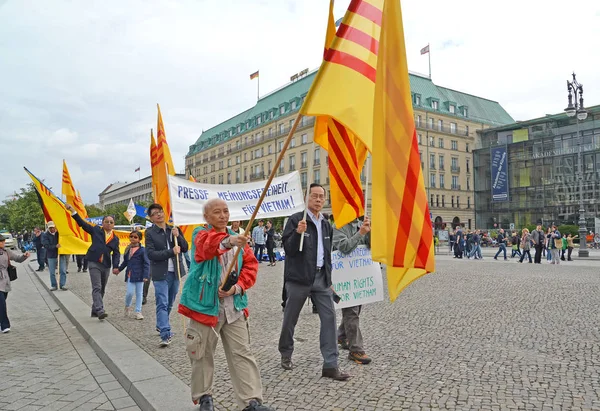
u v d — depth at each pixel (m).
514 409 3.90
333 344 4.86
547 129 61.91
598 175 56.56
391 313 8.38
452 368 5.05
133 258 8.76
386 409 3.97
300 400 4.23
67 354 6.50
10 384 5.22
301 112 4.03
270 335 7.00
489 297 10.05
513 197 65.44
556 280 13.09
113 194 169.00
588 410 3.84
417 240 3.64
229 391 4.60
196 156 101.88
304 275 4.89
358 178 5.54
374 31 4.48
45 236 13.38
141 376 5.03
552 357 5.38
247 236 3.88
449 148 69.62
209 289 3.89
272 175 4.01
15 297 12.70
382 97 3.79
